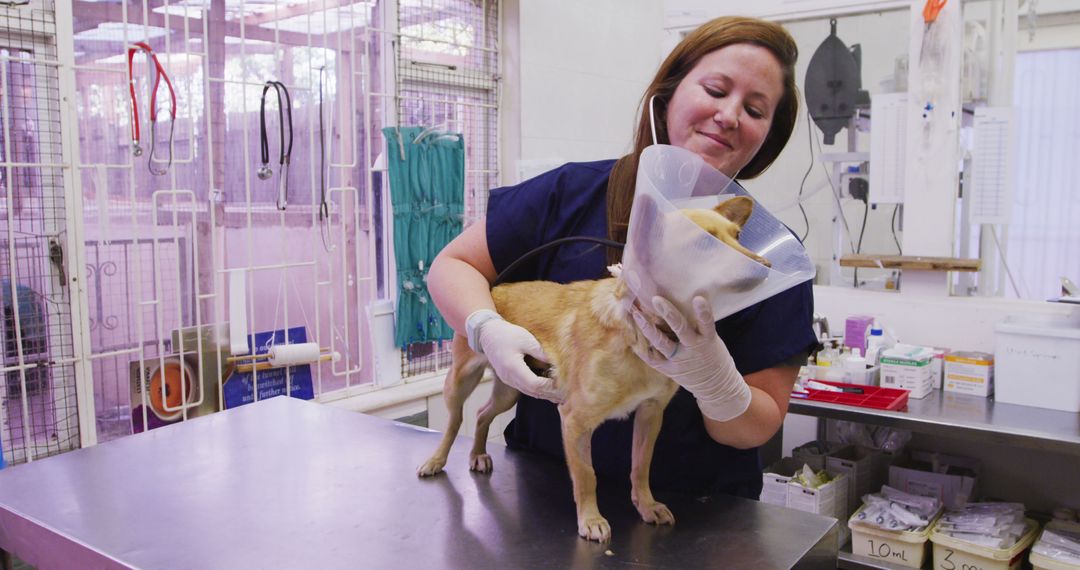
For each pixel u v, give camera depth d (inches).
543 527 44.6
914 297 125.1
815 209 138.8
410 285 125.1
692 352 37.5
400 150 121.6
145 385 96.9
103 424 96.7
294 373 112.7
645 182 34.6
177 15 101.4
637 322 38.0
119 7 94.5
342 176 121.6
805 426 138.1
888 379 111.7
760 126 47.8
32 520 45.7
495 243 55.7
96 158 93.8
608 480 53.1
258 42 110.0
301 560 40.4
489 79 141.9
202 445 59.4
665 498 49.4
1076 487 115.7
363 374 128.8
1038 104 166.6
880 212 131.7
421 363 135.1
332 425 65.0
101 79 93.3
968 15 121.9
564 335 45.1
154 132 94.0
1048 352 102.3
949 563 99.4
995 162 119.2
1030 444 91.0
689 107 47.3
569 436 43.7
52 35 87.3
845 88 132.0
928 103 119.1
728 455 54.4
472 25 138.2
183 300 103.4
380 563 40.0
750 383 49.9
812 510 107.0
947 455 125.5
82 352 91.6
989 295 128.2
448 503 48.2
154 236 97.3
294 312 117.7
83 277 91.1
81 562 42.6
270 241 113.7
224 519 45.6
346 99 121.3
